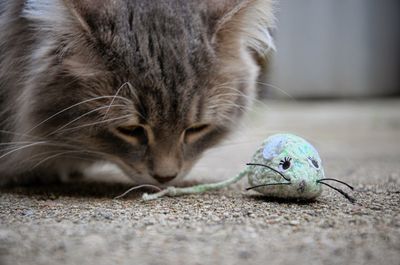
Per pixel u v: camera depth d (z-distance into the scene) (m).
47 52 0.39
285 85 1.41
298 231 0.30
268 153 0.37
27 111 0.41
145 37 0.39
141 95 0.38
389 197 0.38
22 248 0.27
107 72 0.38
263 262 0.26
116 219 0.32
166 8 0.40
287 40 1.40
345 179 0.47
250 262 0.26
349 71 1.42
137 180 0.41
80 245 0.27
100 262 0.25
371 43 1.42
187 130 0.41
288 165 0.36
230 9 0.41
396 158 0.66
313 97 1.43
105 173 0.50
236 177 0.39
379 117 1.10
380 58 1.43
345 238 0.29
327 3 1.40
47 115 0.40
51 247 0.27
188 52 0.39
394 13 1.41
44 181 0.47
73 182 0.48
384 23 1.42
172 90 0.38
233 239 0.28
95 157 0.42
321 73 1.42
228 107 0.42
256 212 0.34
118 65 0.38
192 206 0.36
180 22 0.40
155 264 0.25
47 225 0.31
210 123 0.42
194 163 0.43
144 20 0.39
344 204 0.36
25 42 0.41
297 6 1.40
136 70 0.38
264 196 0.39
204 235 0.29
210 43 0.40
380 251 0.27
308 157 0.37
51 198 0.40
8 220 0.32
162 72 0.38
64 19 0.38
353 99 1.43
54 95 0.40
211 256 0.26
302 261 0.26
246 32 0.43
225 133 0.44
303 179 0.36
